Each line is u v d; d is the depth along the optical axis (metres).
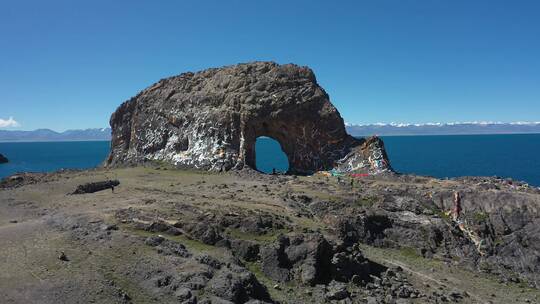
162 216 40.03
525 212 50.38
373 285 36.88
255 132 76.62
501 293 41.06
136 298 28.45
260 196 53.00
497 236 50.03
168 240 35.53
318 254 36.38
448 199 54.09
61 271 30.33
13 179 65.44
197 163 73.56
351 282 36.62
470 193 53.66
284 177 67.00
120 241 34.84
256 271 35.84
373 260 43.28
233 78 79.88
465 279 43.19
